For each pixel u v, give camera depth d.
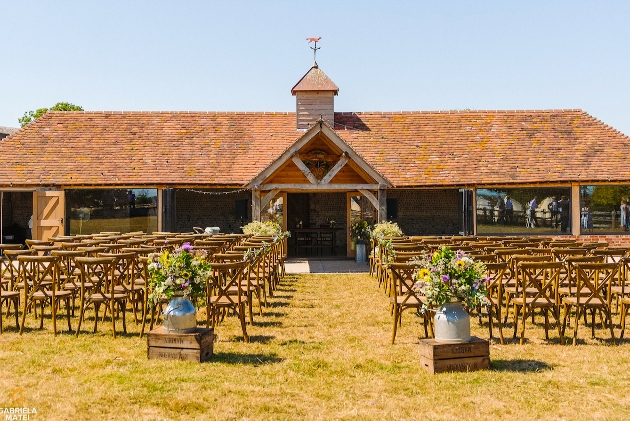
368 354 7.83
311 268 18.42
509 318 10.31
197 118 24.36
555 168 21.36
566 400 6.04
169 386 6.38
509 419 5.57
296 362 7.40
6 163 20.98
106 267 9.36
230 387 6.38
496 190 21.16
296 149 18.77
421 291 7.31
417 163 22.06
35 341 8.45
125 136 23.03
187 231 23.64
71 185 20.44
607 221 20.81
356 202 21.98
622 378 6.75
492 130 23.73
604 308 8.40
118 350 7.91
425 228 23.78
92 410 5.71
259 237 14.04
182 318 7.43
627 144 22.36
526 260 9.35
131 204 20.80
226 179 21.11
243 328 8.53
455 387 6.45
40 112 47.84
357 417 5.61
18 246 10.95
